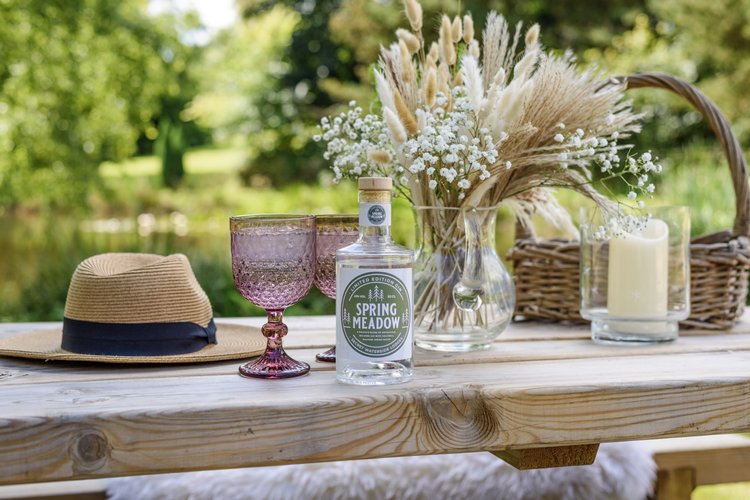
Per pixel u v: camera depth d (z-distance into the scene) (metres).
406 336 1.05
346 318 1.04
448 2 6.91
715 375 1.09
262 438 0.94
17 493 1.44
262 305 1.11
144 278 1.21
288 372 1.10
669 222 1.35
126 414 0.91
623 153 6.26
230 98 10.80
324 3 9.11
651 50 7.96
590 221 1.36
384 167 1.28
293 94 9.34
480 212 1.23
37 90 6.91
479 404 1.01
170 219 8.28
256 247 1.06
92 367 1.18
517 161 1.20
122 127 7.68
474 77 1.16
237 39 10.17
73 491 1.46
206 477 1.44
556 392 1.02
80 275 1.24
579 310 1.51
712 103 1.53
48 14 6.88
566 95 1.21
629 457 1.52
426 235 1.26
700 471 1.64
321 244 1.23
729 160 1.51
